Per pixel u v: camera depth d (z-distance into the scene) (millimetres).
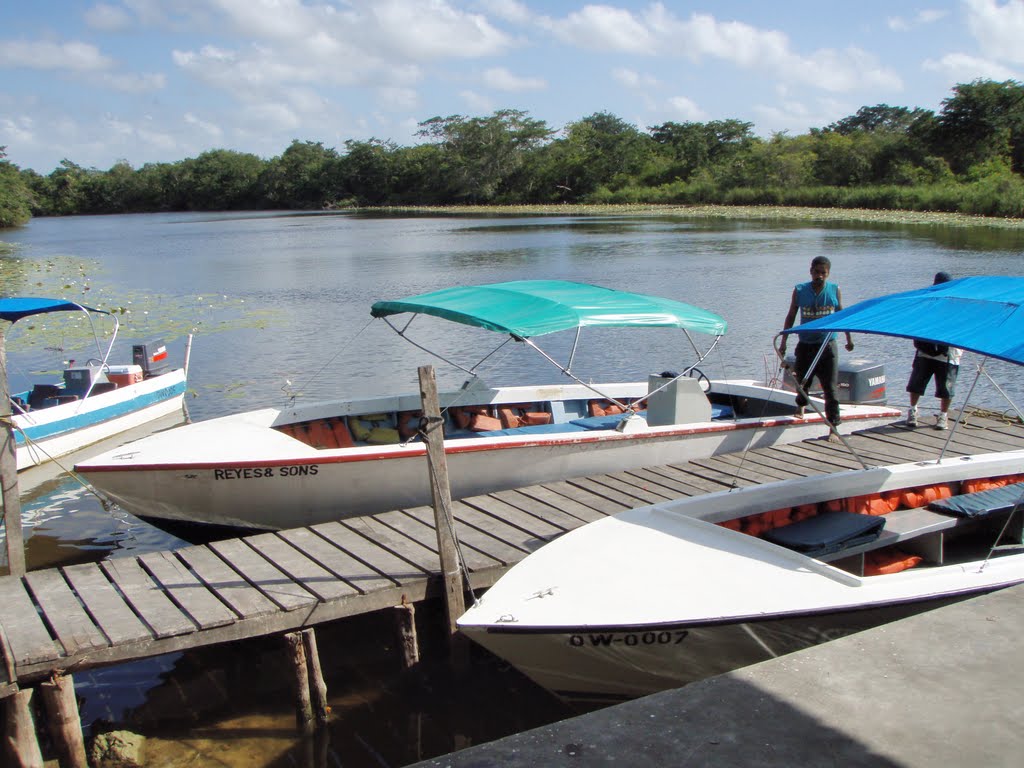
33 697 6012
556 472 8883
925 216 59250
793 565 5527
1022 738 2893
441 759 2820
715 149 99312
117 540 9234
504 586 5559
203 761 5465
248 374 16625
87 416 12258
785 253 35781
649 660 5301
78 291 28344
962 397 14023
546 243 44688
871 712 3053
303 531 7250
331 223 77688
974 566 5598
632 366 16984
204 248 49156
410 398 9914
